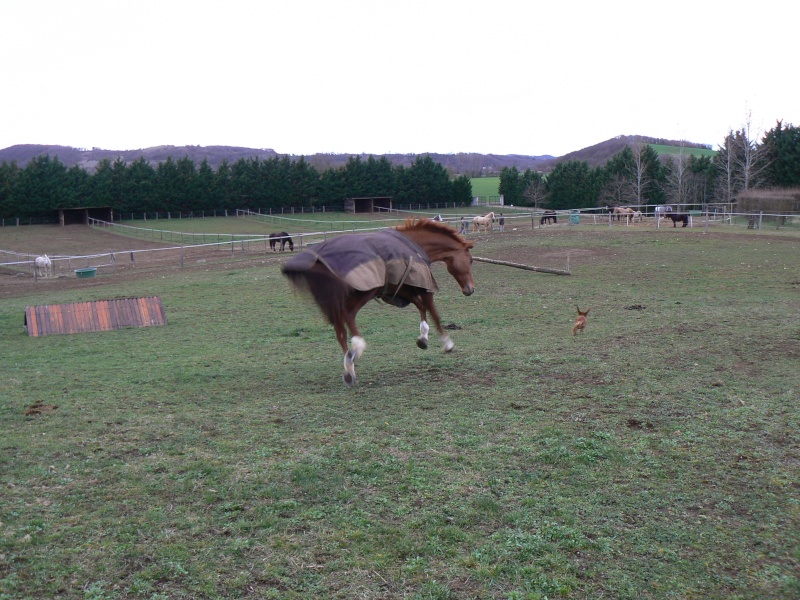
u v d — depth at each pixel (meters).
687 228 40.38
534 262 27.95
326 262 8.34
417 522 5.55
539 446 7.17
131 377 11.48
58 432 7.98
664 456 6.88
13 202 74.44
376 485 6.27
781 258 25.75
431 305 9.90
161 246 55.84
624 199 75.12
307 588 4.72
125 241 60.25
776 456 6.81
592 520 5.62
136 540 5.29
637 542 5.31
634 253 29.12
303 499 6.01
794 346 11.80
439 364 11.53
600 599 4.65
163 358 13.59
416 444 7.32
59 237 63.56
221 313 20.08
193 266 37.00
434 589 4.68
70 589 4.66
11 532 5.39
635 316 16.12
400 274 8.94
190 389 10.38
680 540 5.34
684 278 22.44
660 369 10.43
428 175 97.06
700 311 16.31
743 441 7.22
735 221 46.72
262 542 5.27
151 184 84.25
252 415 8.62
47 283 34.75
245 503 5.92
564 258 28.69
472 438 7.44
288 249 46.19
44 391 10.45
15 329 19.28
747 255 26.94
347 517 5.66
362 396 9.51
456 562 5.03
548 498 6.00
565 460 6.77
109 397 9.85
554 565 5.00
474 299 20.09
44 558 5.02
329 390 10.02
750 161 62.28
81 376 11.73
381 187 95.12
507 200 97.00
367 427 7.94
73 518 5.65
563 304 18.61
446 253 10.39
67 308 18.64
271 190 91.12
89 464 6.84
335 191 93.62
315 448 7.23
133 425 8.24
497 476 6.46
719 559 5.09
